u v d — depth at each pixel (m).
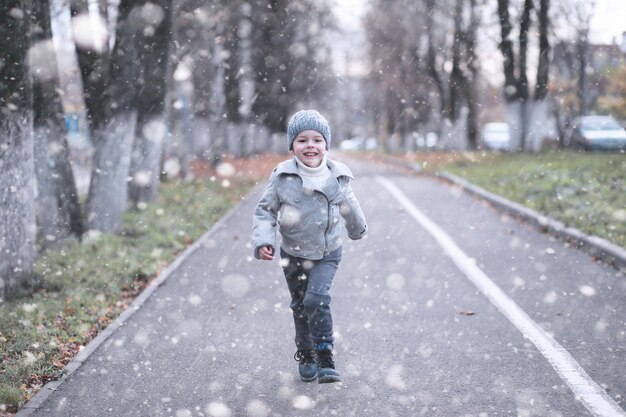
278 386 6.56
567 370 6.71
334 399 6.19
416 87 56.50
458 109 50.66
